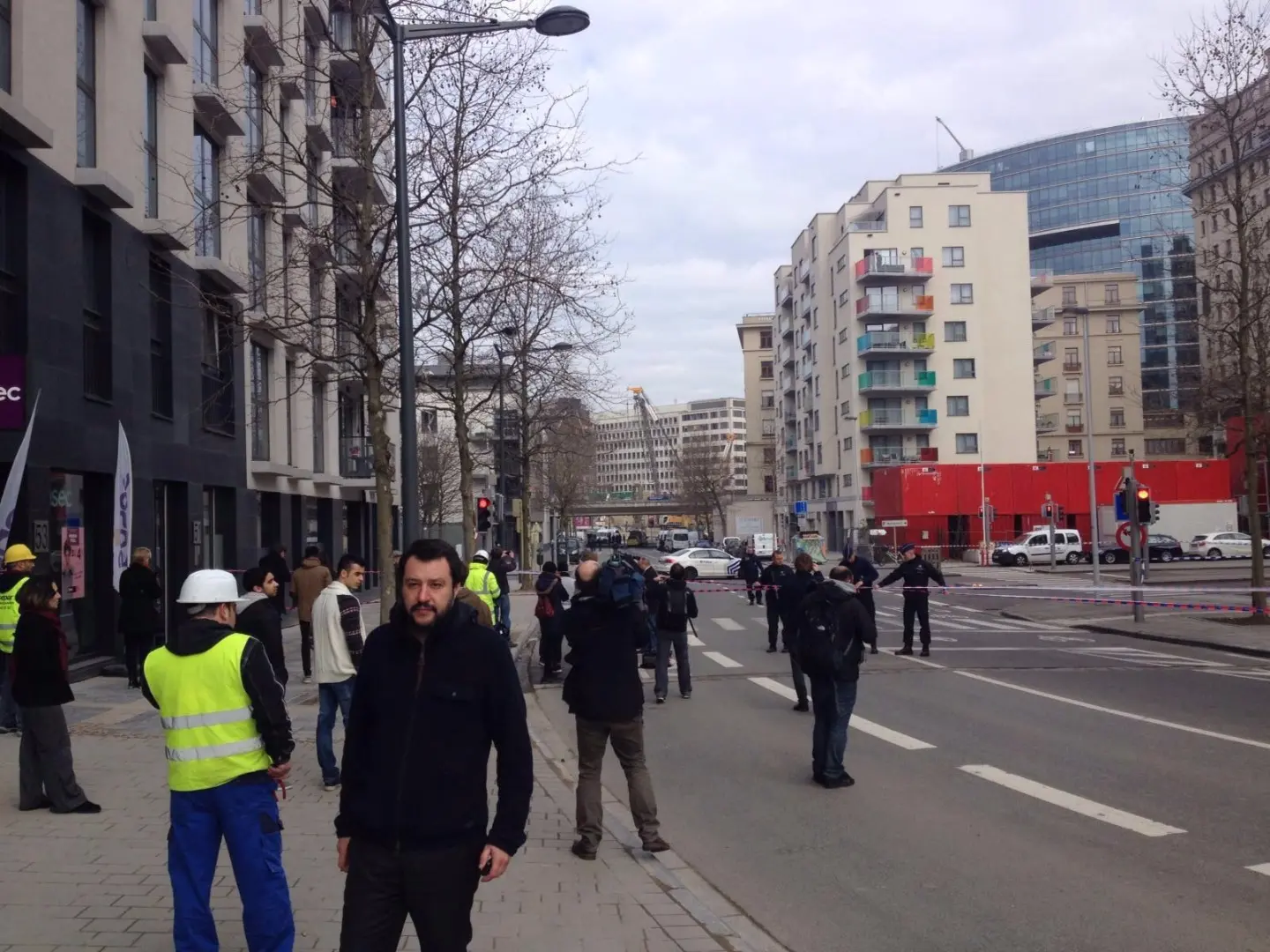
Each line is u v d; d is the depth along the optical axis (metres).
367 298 13.79
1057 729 11.75
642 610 7.39
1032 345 73.38
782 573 21.12
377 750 3.70
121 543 14.03
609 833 7.83
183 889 4.66
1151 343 92.88
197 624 4.79
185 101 19.84
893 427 72.00
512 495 40.22
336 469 33.94
